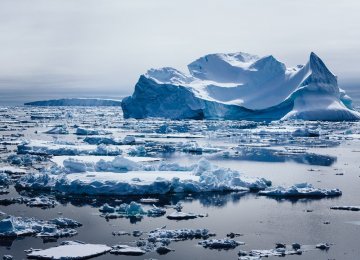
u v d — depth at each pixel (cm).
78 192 6888
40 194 6888
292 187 6894
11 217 5512
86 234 5153
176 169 8094
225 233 5200
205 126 19662
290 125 19700
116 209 6016
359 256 4553
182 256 4528
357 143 14362
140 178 7331
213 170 7438
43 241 4931
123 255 4541
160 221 5634
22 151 11406
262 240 4994
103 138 13512
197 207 6244
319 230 5300
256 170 9131
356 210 6100
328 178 8275
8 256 4441
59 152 11100
